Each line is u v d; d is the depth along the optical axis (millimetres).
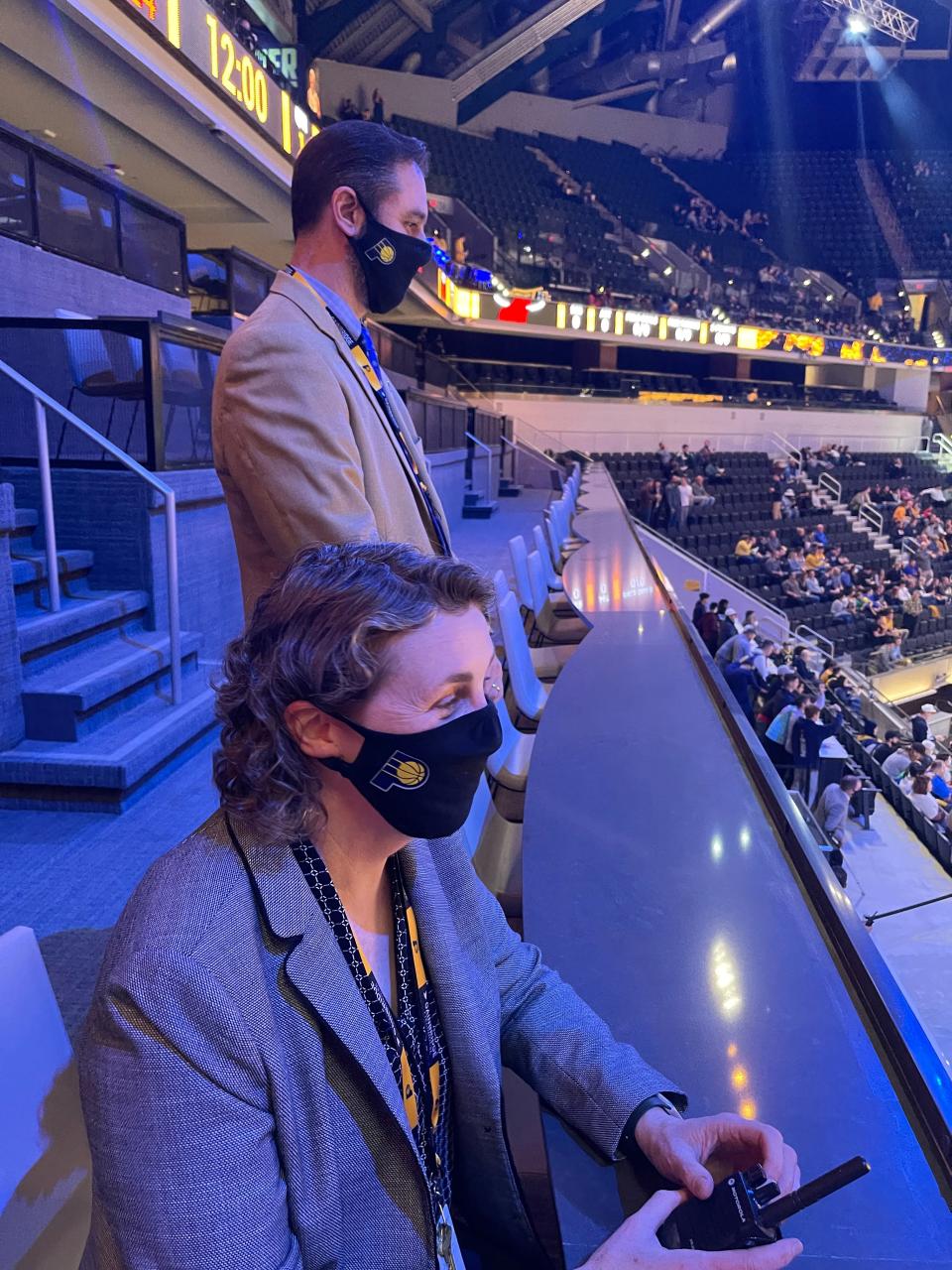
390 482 1282
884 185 27531
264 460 1155
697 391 21781
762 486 19156
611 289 21766
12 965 781
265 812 679
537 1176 1188
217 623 4145
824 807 8125
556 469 16281
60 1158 798
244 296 6820
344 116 19875
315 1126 682
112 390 3598
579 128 25516
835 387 24172
